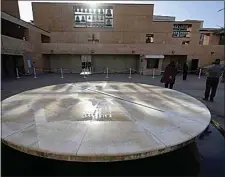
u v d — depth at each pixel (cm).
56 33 1936
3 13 1039
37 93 418
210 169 208
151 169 199
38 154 173
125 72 1845
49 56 1795
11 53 1143
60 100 352
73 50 1662
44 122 237
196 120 249
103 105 317
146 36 2055
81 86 519
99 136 198
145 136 199
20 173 189
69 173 188
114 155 165
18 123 233
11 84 970
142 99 364
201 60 1712
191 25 2028
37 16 1909
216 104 559
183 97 385
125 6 1934
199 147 254
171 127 224
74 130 212
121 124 231
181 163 212
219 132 306
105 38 1991
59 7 1891
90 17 1964
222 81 1047
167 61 1891
